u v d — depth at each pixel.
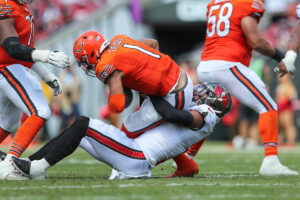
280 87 41.34
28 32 15.59
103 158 14.57
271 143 17.27
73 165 21.52
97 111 48.94
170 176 16.20
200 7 47.81
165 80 14.52
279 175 16.81
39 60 14.52
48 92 41.94
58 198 10.74
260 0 17.64
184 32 54.84
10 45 14.58
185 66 45.94
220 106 15.37
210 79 17.84
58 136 14.85
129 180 14.22
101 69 14.01
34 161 14.23
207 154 31.91
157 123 14.87
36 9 55.47
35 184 13.09
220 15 17.80
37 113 15.02
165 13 48.44
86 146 14.76
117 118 40.31
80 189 12.11
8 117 16.47
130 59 14.12
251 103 17.48
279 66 18.19
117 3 49.72
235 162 24.92
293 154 31.22
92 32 14.70
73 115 43.12
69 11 56.59
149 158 14.70
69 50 49.16
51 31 55.62
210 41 18.08
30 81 15.30
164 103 14.57
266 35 52.50
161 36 54.09
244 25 17.36
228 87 17.67
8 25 14.87
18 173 14.12
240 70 17.48
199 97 15.34
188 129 14.90
